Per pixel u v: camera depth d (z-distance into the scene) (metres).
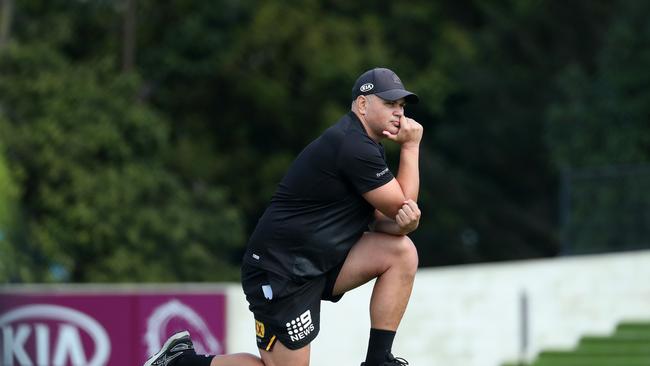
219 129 112.25
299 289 24.00
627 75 105.69
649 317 67.19
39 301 54.75
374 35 110.62
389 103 23.19
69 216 83.94
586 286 67.19
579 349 65.38
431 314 63.59
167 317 55.62
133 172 87.31
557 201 127.62
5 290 54.69
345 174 23.25
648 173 73.31
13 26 101.12
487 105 126.19
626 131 104.38
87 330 54.97
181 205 89.94
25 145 86.00
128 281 84.38
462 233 123.56
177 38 104.12
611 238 73.69
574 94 109.25
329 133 23.41
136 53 106.00
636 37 106.44
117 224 85.12
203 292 56.12
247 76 109.44
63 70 90.88
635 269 67.81
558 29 127.50
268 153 113.38
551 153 111.12
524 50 127.69
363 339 60.06
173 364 25.41
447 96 124.50
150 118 90.12
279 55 108.25
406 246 23.98
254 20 106.19
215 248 94.25
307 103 110.56
